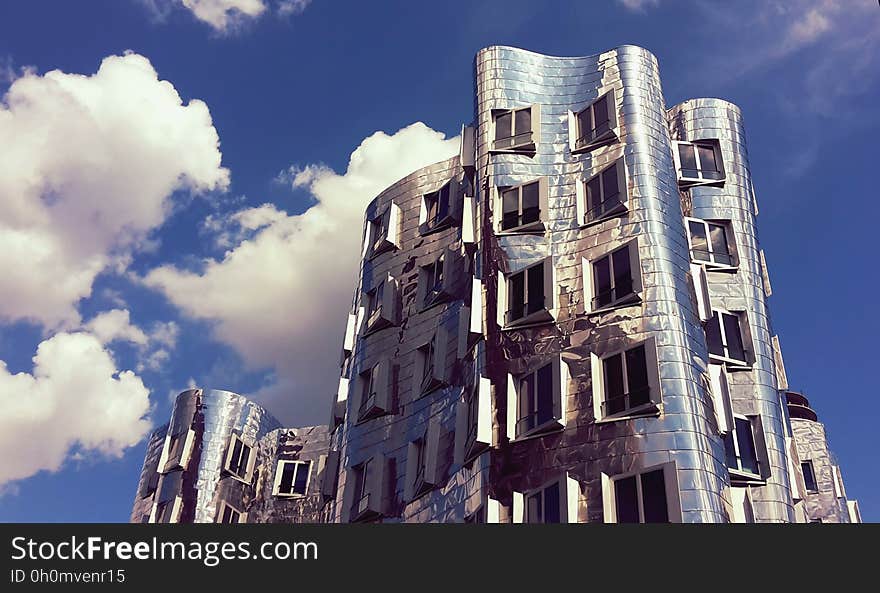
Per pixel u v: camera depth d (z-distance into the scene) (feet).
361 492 127.95
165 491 193.26
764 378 128.16
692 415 97.76
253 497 194.90
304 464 195.21
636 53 134.41
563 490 95.45
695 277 114.83
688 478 92.58
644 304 106.83
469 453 107.55
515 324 113.39
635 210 115.85
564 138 130.31
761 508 117.29
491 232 123.44
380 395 133.18
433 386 124.88
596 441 98.94
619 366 103.24
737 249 140.77
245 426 204.74
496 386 109.91
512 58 141.08
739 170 149.38
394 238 151.84
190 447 197.98
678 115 155.63
